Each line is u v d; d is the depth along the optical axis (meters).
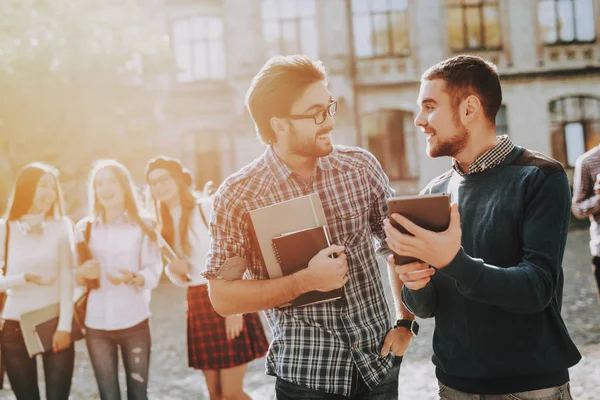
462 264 1.89
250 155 21.66
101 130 15.95
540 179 2.07
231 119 21.62
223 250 2.49
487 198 2.18
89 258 4.27
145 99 17.67
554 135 21.97
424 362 6.26
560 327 2.14
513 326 2.12
